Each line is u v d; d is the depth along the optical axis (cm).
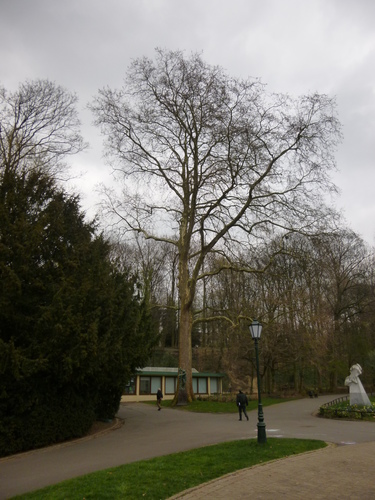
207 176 2812
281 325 3869
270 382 4703
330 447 1240
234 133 2675
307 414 2477
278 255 3034
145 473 909
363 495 748
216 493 779
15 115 2114
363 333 4853
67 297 1421
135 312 1980
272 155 2794
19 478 970
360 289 4862
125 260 4472
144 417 2384
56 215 1692
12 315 1393
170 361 5434
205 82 2797
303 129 2738
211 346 5109
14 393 1348
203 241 3105
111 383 1838
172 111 2922
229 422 2084
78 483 841
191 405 2945
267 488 806
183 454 1124
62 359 1373
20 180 1666
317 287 4134
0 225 1445
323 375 5031
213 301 4478
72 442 1503
